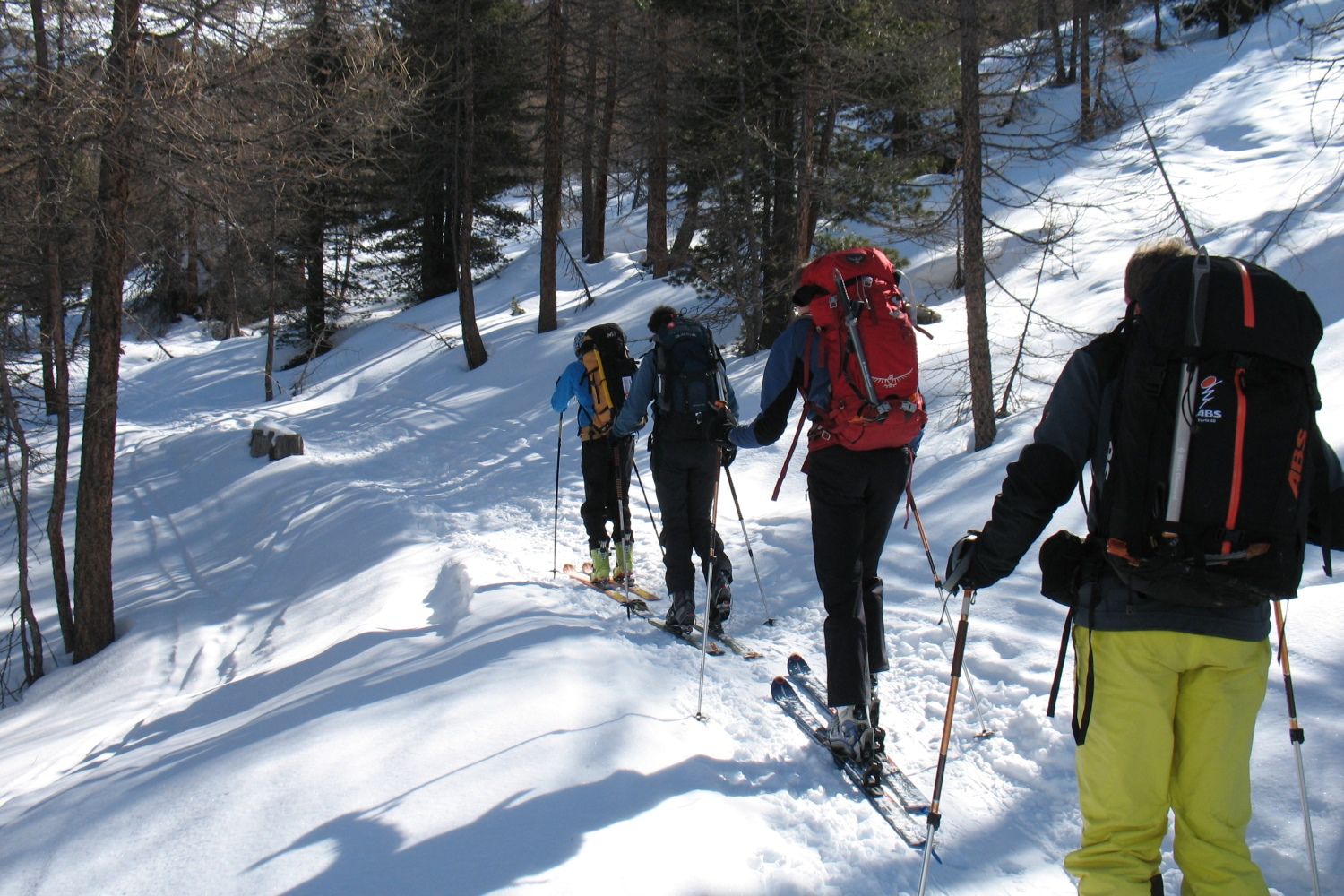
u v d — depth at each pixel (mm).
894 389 3662
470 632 5770
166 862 3061
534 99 22328
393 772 3492
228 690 6188
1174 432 2145
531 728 3836
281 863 2934
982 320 8984
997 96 9547
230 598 10289
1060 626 4953
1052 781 3529
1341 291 9930
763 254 15117
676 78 16484
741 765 3719
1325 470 2250
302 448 14875
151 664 8836
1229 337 2143
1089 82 10375
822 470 3754
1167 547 2125
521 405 15922
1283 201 14445
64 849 3297
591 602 6488
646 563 7832
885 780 3576
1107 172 19484
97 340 9898
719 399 5645
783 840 3158
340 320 28719
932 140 10422
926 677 4668
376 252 29016
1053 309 13039
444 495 11789
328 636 7559
